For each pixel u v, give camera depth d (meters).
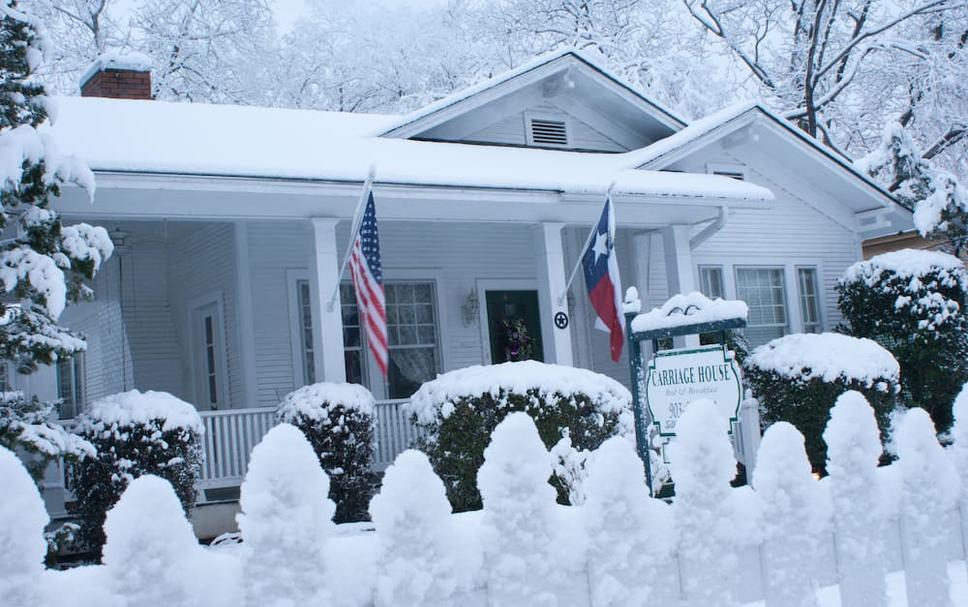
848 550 3.08
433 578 2.36
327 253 11.42
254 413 10.99
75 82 25.31
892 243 18.92
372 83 27.64
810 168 17.06
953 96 24.56
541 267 13.04
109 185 9.69
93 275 8.13
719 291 16.44
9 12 7.96
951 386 14.93
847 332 16.14
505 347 15.34
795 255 17.20
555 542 2.54
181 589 2.09
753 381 13.41
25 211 7.81
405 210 12.02
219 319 13.64
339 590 2.28
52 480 9.77
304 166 10.66
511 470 2.51
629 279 15.97
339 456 10.35
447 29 28.00
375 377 14.16
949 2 25.33
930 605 3.31
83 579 2.04
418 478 2.38
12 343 7.64
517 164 13.20
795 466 2.96
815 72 26.58
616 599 2.61
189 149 10.70
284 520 2.22
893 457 12.73
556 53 14.59
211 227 13.70
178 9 26.00
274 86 26.78
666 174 13.98
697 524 2.77
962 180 25.72
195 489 9.48
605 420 10.56
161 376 14.72
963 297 15.28
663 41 27.14
